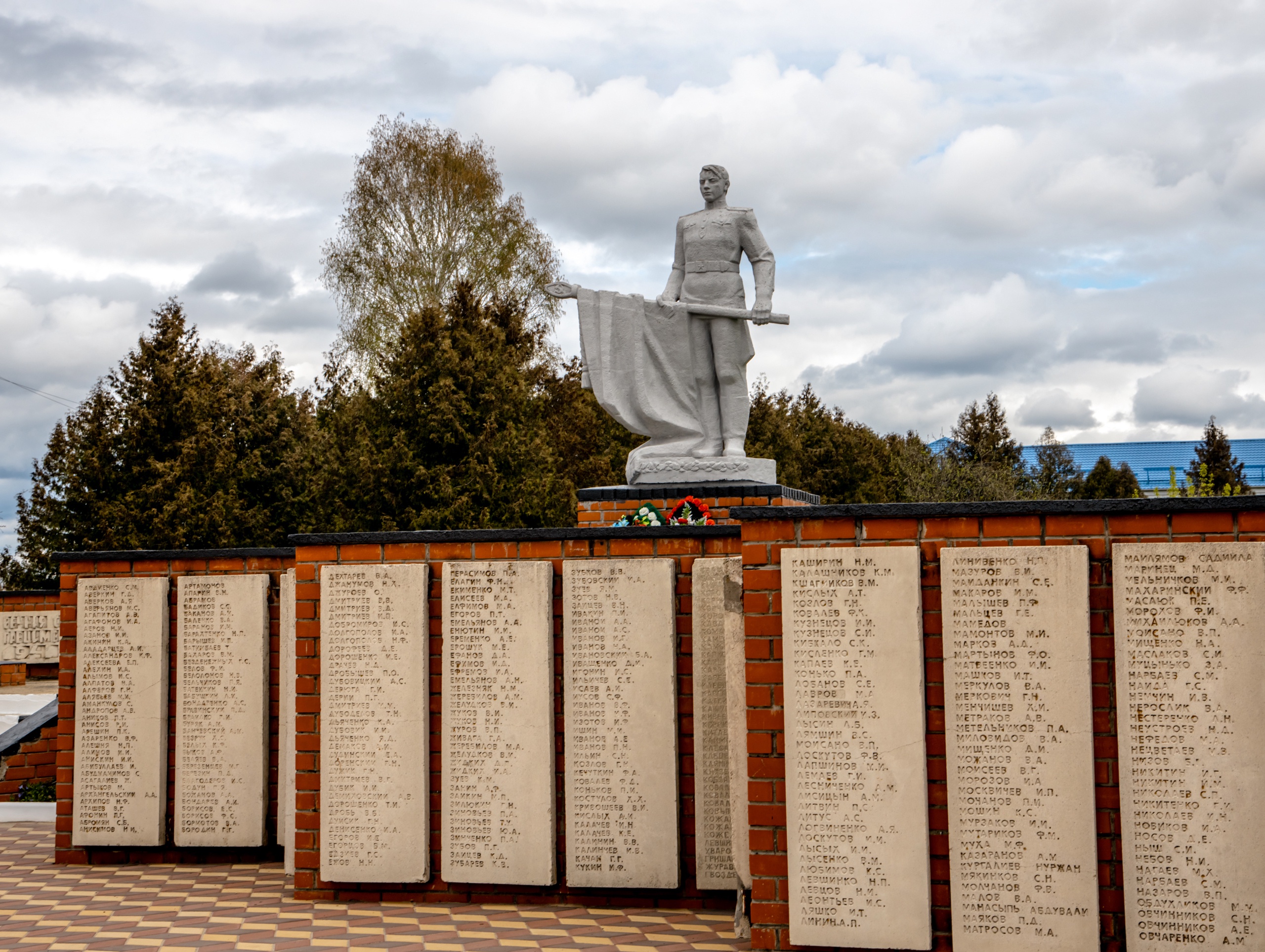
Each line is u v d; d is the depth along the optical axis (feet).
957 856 19.47
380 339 110.11
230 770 30.12
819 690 20.25
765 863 20.43
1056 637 19.38
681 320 36.09
